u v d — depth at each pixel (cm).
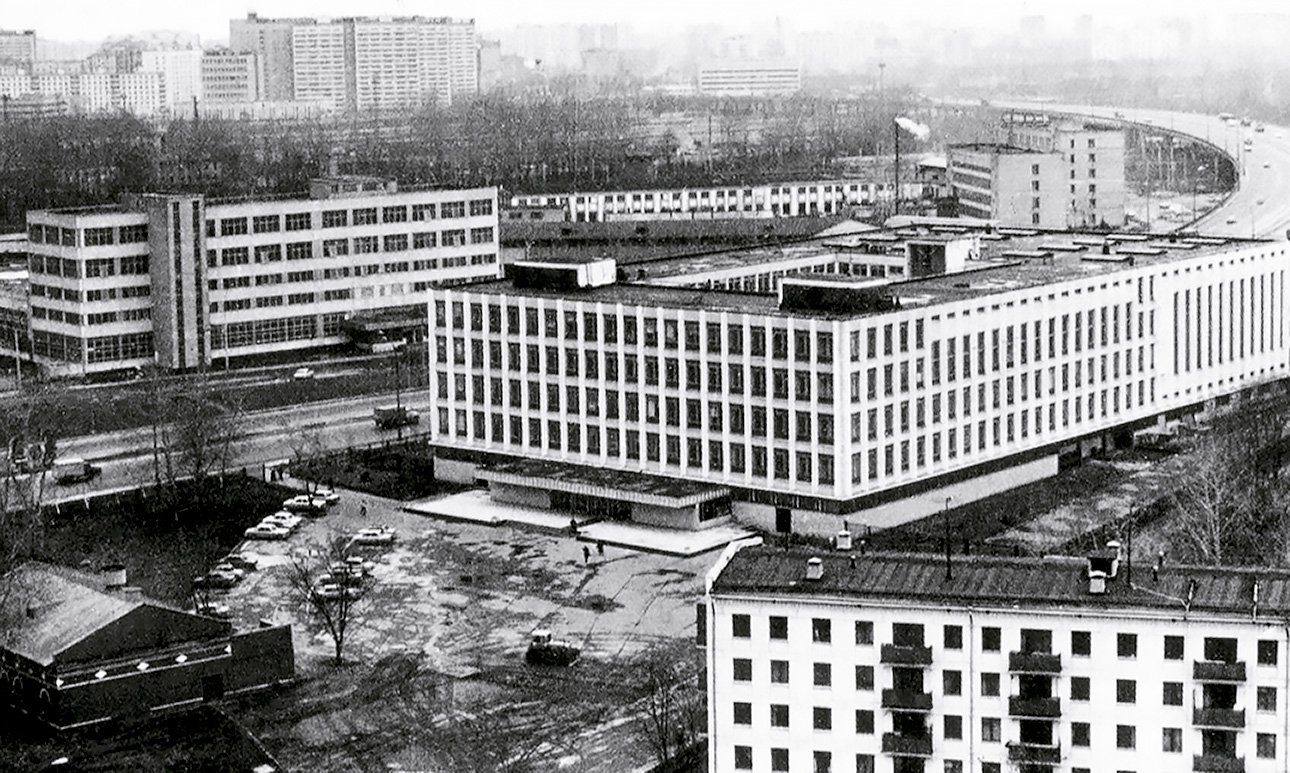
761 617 17338
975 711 16900
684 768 18925
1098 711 16625
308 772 19325
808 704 17338
